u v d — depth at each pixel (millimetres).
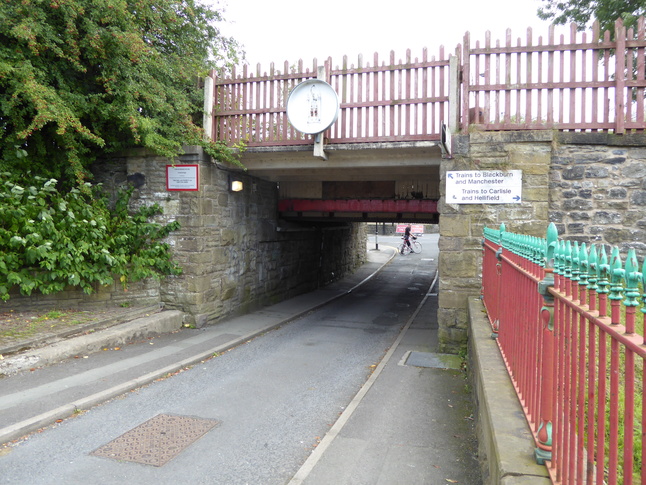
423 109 8023
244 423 4887
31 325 7211
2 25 6805
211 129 9273
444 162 7742
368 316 11711
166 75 8914
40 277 7598
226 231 10195
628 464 1596
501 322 4660
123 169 9570
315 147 8172
